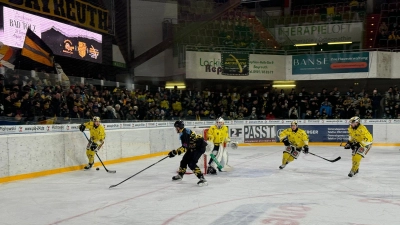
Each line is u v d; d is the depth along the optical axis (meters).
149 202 6.42
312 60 19.66
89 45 15.99
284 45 21.81
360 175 9.22
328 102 18.06
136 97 14.61
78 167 10.49
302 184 8.03
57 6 14.22
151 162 12.02
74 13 15.14
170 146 14.70
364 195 6.94
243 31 22.31
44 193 7.21
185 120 15.96
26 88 9.96
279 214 5.61
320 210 5.85
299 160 12.23
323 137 17.78
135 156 12.73
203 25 21.03
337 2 25.45
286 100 18.30
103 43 17.30
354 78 19.06
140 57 19.56
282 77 20.06
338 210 5.84
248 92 21.02
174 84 20.61
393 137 17.05
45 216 5.59
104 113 12.54
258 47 21.61
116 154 11.91
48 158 9.55
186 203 6.34
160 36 20.86
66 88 11.46
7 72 9.78
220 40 21.47
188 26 20.78
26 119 9.44
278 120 18.11
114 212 5.79
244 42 21.72
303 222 5.20
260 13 23.55
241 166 10.91
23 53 11.92
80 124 10.70
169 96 16.72
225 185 7.95
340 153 14.24
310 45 23.69
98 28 16.64
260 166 10.89
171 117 15.92
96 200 6.60
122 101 13.70
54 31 14.08
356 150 8.88
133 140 12.66
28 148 9.05
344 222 5.19
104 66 17.34
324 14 23.64
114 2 18.50
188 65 18.73
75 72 15.54
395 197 6.77
